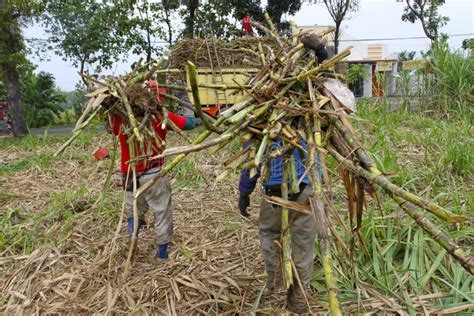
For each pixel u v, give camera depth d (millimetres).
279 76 2795
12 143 10773
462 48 9766
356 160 2344
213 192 5402
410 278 3203
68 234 4391
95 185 6000
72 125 25453
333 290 1987
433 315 2869
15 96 15109
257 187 5250
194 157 6703
